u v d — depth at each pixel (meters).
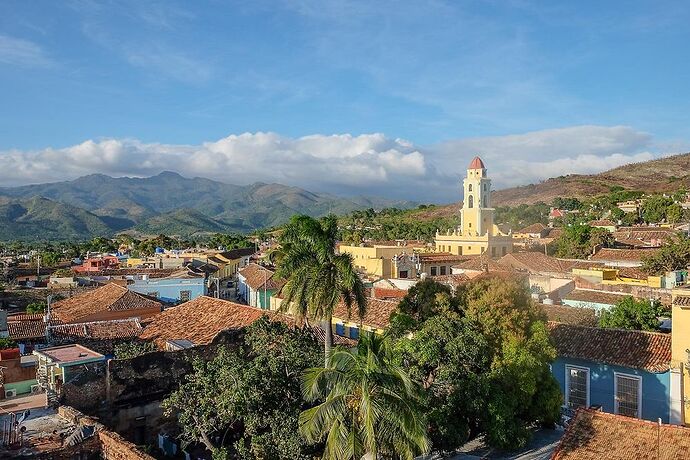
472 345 24.22
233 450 23.62
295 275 26.22
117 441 21.12
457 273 63.81
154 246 155.12
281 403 21.38
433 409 22.48
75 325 39.06
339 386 16.56
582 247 81.75
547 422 27.59
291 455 19.77
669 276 48.09
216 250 141.12
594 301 43.22
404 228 148.38
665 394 27.69
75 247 161.75
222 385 21.52
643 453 18.53
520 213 161.00
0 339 38.50
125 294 46.91
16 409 26.00
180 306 42.25
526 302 28.16
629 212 134.75
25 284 85.69
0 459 20.33
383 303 37.62
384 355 18.48
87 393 26.41
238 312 38.16
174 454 26.25
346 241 105.12
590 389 30.33
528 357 25.17
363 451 16.14
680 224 106.62
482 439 26.83
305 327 30.14
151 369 28.05
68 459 21.38
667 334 29.89
